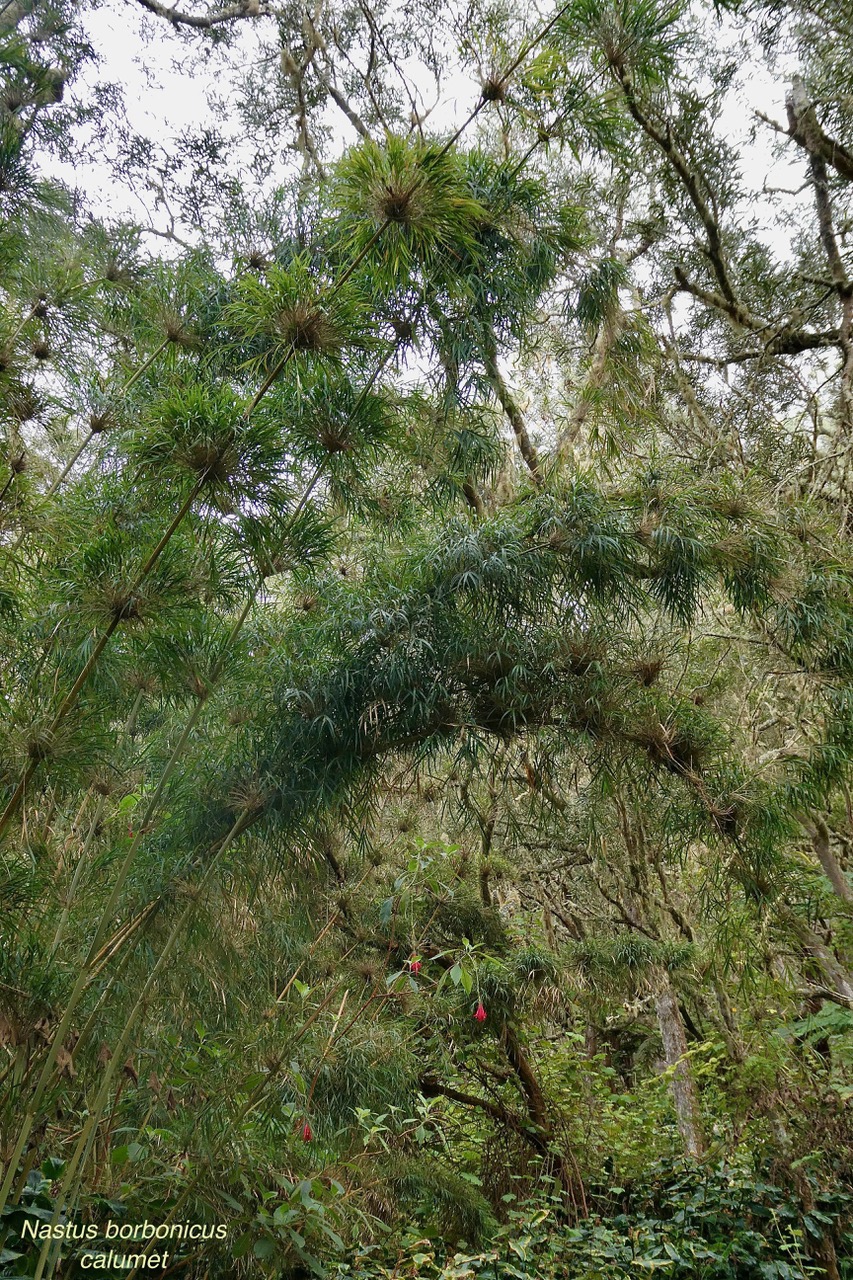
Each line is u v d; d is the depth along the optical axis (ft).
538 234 9.78
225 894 7.76
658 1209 16.35
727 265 16.51
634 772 8.19
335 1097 10.14
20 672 7.79
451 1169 15.24
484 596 7.90
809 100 14.57
